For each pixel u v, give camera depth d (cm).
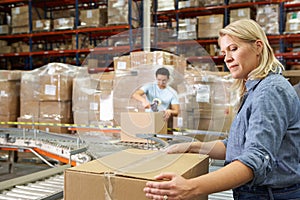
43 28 616
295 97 99
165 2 543
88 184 96
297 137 100
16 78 353
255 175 87
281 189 104
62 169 173
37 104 338
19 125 347
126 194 91
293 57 505
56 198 133
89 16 569
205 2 520
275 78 101
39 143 276
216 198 137
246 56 105
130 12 525
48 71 334
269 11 475
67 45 651
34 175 160
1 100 351
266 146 90
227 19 522
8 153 413
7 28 640
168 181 85
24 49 646
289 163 101
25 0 633
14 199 129
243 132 104
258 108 95
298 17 464
